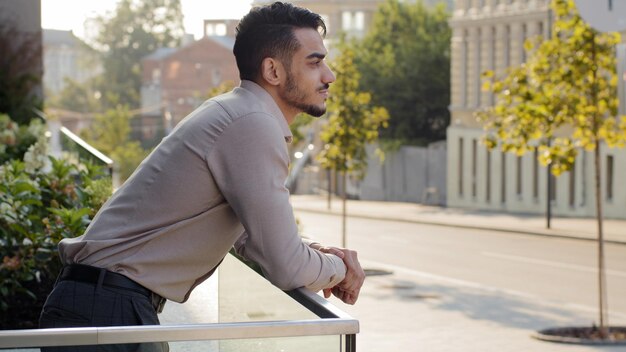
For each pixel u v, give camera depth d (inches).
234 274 136.6
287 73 118.5
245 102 116.2
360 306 590.9
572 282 712.4
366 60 2124.8
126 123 2861.7
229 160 113.2
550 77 514.0
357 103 921.5
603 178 1406.3
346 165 920.9
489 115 533.0
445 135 2107.5
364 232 1212.5
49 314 118.0
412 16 2140.7
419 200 1962.4
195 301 159.9
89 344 95.0
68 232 216.8
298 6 120.6
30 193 237.5
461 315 557.3
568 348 462.6
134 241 116.3
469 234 1181.7
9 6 656.4
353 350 96.3
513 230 1205.7
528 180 1584.6
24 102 650.8
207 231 117.2
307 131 2425.0
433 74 2095.2
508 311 572.7
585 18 492.4
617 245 1021.2
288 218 113.1
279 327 95.7
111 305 115.1
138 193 117.1
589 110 516.1
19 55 655.8
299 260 112.1
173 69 2874.0
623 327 514.9
